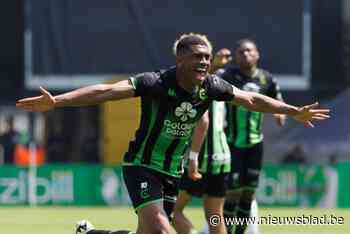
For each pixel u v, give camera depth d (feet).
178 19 213.87
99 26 214.28
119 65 214.69
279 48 215.72
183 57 71.67
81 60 214.69
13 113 245.24
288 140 210.79
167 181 76.48
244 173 111.04
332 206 172.14
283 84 215.92
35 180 178.40
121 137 201.87
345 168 172.45
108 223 137.39
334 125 211.61
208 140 98.58
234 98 74.64
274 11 214.90
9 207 174.29
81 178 178.09
